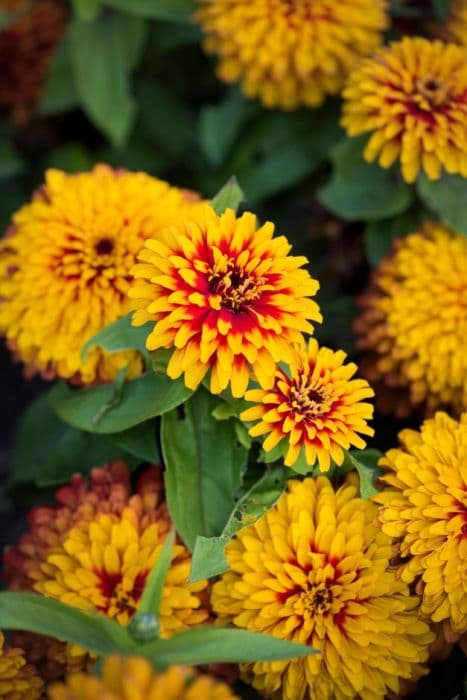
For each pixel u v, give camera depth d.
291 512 0.45
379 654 0.44
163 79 0.67
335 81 0.56
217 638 0.39
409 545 0.44
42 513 0.47
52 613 0.40
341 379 0.44
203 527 0.45
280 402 0.44
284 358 0.43
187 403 0.46
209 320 0.42
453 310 0.50
